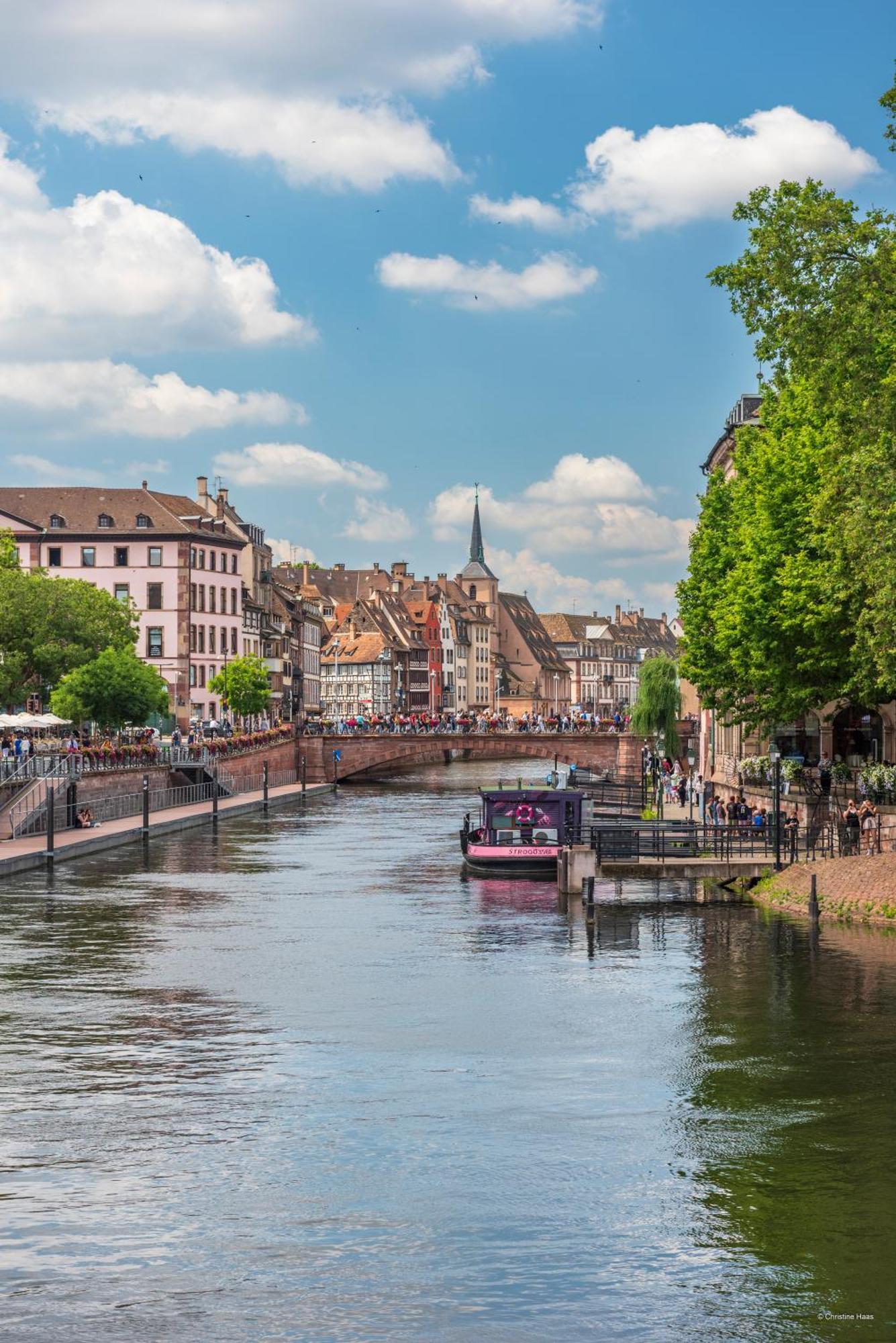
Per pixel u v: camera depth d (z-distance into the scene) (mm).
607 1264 22609
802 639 58625
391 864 72188
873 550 46031
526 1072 32344
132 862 72875
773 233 41250
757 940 47812
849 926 50375
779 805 57781
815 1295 21562
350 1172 26312
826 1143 27656
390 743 146250
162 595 145375
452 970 43625
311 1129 28609
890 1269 22406
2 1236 23641
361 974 43094
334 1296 21578
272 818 102312
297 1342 20281
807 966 43281
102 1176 26172
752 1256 22859
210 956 46219
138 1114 29594
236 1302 21375
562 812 69312
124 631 113062
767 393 68938
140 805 95312
